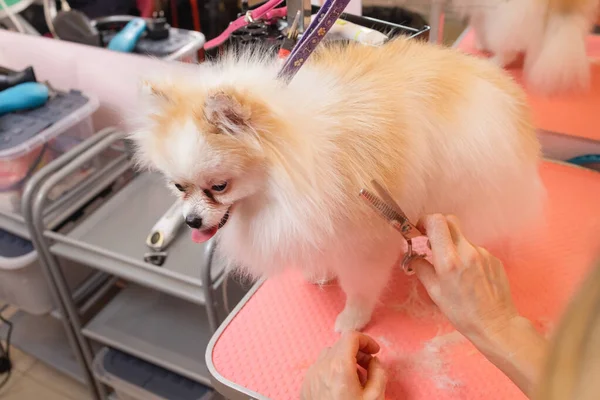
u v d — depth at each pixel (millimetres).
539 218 807
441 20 1004
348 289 723
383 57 673
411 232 604
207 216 588
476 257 566
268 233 618
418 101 624
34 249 1170
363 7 1056
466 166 638
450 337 736
